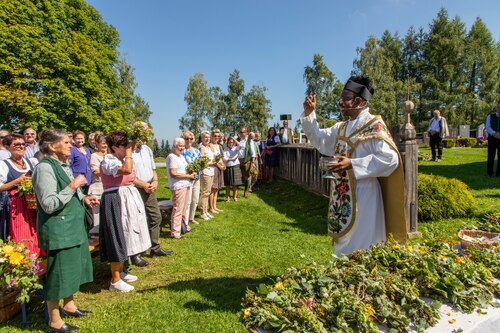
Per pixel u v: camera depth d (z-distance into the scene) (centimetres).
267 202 953
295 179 1142
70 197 302
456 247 299
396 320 175
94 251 494
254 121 4809
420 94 4988
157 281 428
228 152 958
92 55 2334
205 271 451
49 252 305
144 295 383
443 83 4678
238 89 5025
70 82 2202
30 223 420
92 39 2547
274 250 523
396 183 270
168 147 4566
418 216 585
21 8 2005
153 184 509
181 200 607
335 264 214
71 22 2378
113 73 2627
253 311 166
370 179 277
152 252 518
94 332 305
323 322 163
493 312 195
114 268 402
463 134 2416
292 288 187
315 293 185
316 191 956
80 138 654
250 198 1024
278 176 1361
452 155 1355
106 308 353
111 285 405
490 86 4675
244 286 394
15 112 2023
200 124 5100
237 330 298
